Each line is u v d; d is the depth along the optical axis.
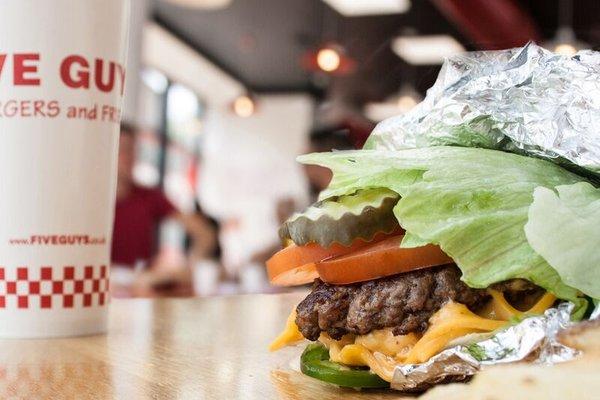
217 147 2.94
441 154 0.28
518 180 0.27
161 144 2.54
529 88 0.29
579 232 0.25
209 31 2.41
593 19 1.75
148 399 0.27
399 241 0.28
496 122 0.29
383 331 0.27
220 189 2.99
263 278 1.64
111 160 0.40
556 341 0.23
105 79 0.39
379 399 0.27
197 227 1.40
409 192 0.27
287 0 2.04
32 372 0.32
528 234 0.25
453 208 0.26
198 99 2.85
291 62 2.66
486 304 0.27
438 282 0.27
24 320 0.38
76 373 0.32
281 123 3.04
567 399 0.21
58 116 0.37
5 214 0.38
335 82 2.45
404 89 2.04
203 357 0.35
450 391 0.22
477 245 0.26
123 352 0.36
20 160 0.37
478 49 0.34
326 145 1.01
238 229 2.98
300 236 0.29
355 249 0.28
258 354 0.36
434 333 0.26
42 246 0.38
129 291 1.00
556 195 0.26
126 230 1.16
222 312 0.50
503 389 0.22
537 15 1.78
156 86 2.53
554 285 0.26
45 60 0.37
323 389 0.29
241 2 2.11
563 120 0.28
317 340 0.31
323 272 0.28
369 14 1.98
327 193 0.29
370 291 0.28
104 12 0.38
